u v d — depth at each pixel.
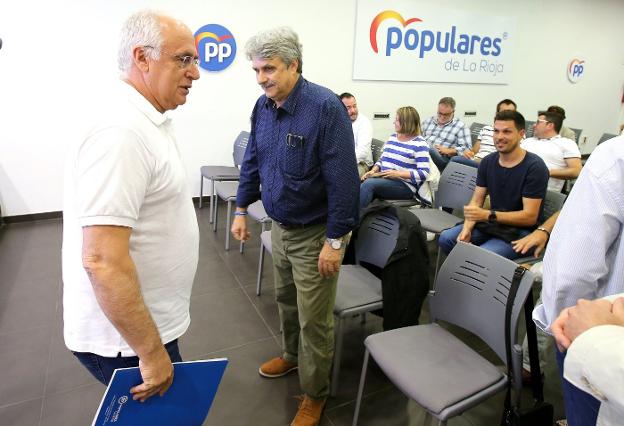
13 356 1.97
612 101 7.14
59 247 3.21
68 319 1.00
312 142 1.33
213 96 4.14
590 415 0.76
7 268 2.84
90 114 0.84
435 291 1.65
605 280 0.90
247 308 2.46
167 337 1.06
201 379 0.94
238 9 4.01
